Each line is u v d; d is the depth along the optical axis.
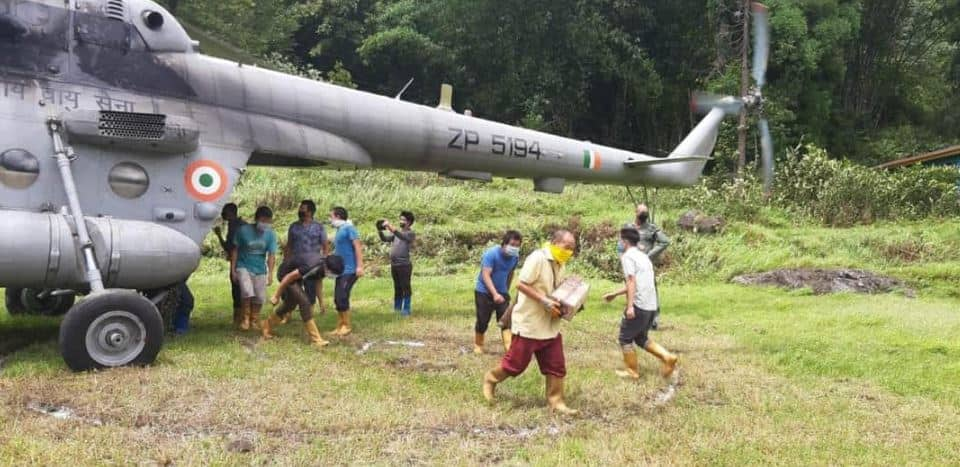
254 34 26.34
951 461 4.58
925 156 24.53
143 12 7.44
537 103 27.42
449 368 6.64
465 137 9.81
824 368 7.02
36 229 6.12
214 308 9.83
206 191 7.62
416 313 9.82
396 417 4.98
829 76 31.38
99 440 4.31
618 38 28.72
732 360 7.34
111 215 7.05
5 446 4.12
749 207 19.23
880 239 16.78
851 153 32.81
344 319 8.09
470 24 28.33
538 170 10.74
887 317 9.96
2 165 6.46
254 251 8.16
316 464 4.12
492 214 17.98
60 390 5.30
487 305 7.36
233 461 4.06
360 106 8.95
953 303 12.13
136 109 7.21
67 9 6.98
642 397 5.88
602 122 32.41
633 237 6.58
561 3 28.12
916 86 38.47
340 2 31.69
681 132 31.02
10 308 8.82
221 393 5.40
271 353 6.91
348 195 17.80
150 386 5.47
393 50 29.23
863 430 5.16
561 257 5.45
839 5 29.81
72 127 6.75
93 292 6.05
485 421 5.07
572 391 5.93
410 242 9.86
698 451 4.58
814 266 14.38
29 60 6.75
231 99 7.96
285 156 8.45
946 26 37.56
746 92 24.58
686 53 30.58
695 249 15.29
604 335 8.61
